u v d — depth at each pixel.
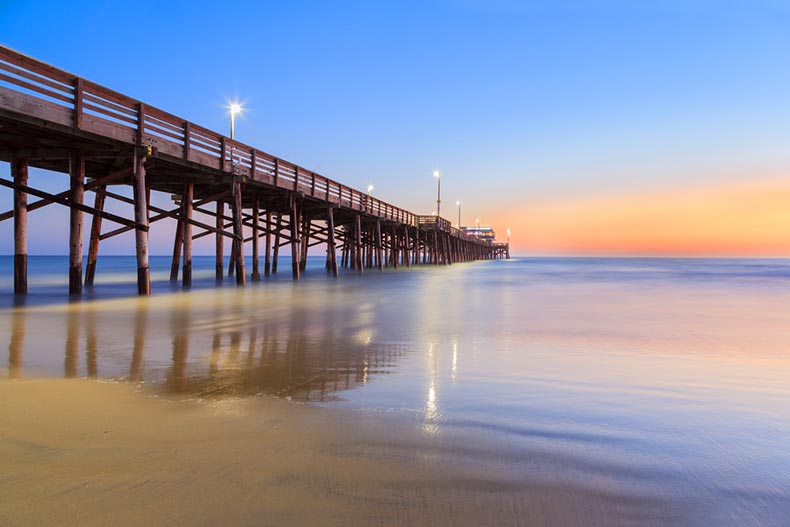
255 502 2.47
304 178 23.81
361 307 12.58
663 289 22.22
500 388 4.81
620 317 11.33
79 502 2.46
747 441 3.45
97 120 11.54
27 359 5.97
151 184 19.41
